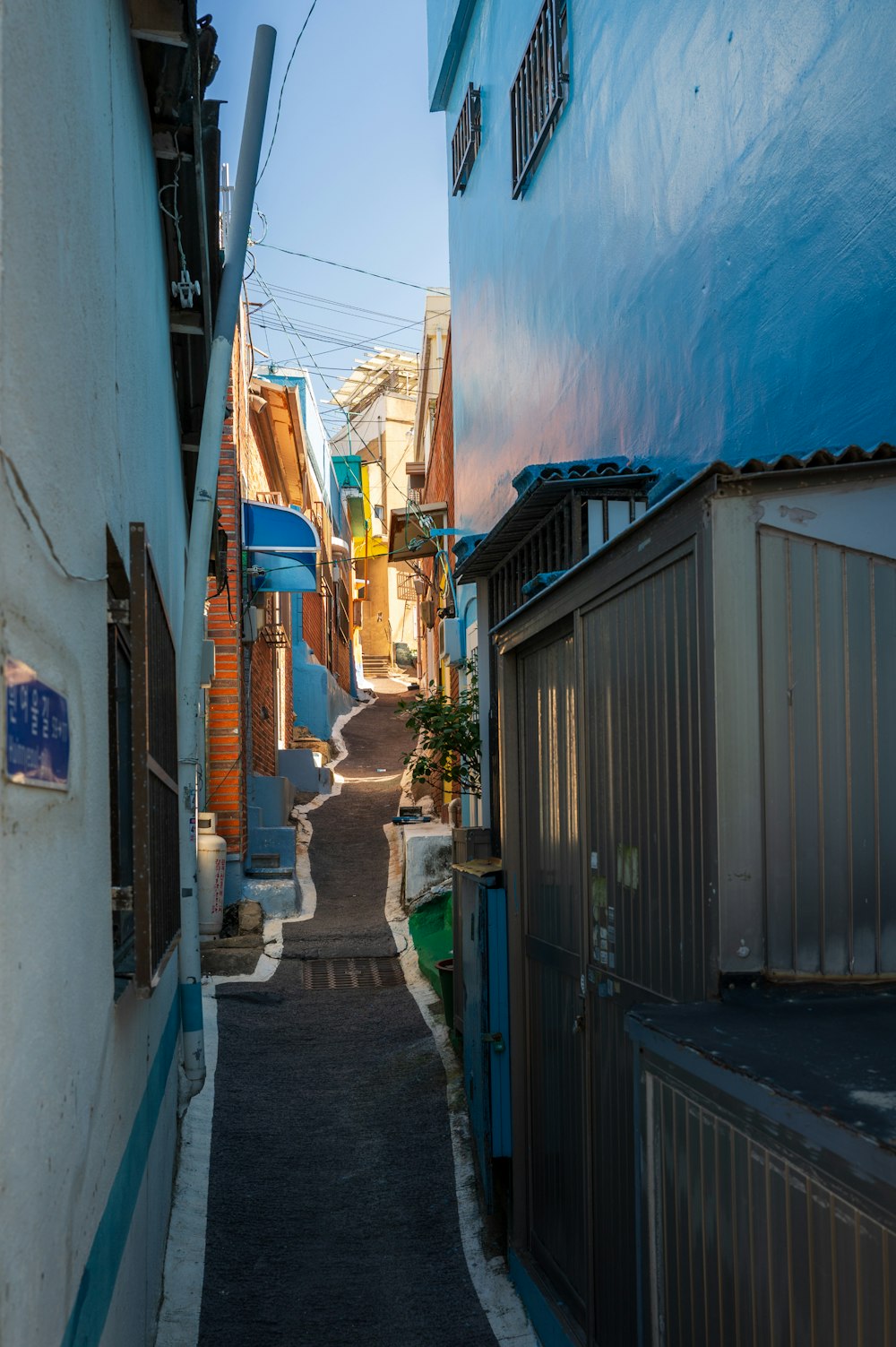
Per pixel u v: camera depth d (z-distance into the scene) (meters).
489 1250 4.96
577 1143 3.97
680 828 2.90
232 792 11.59
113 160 3.14
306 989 9.17
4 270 1.62
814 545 2.66
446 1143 6.03
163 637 3.77
